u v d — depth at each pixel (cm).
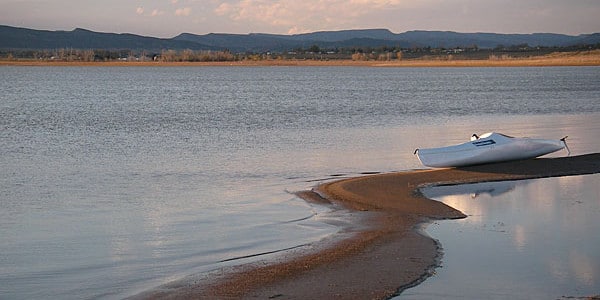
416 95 7888
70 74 16988
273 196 2211
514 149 2641
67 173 2702
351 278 1330
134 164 2912
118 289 1328
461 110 5688
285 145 3494
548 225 1755
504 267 1394
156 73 18275
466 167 2580
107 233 1775
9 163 2956
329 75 16438
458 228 1727
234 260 1505
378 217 1864
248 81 12681
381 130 4175
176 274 1414
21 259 1538
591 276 1335
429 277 1333
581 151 3122
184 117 5112
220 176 2609
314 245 1591
